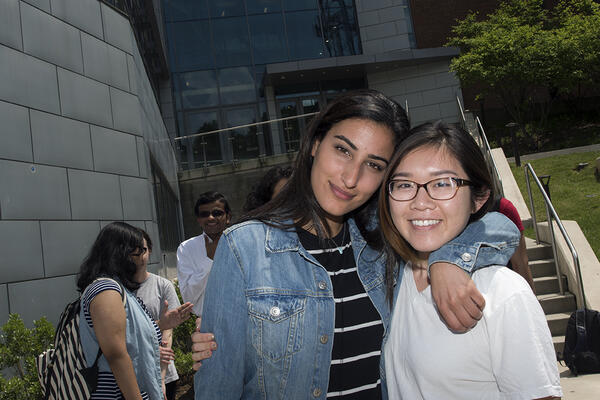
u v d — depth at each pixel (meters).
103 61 5.97
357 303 1.69
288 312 1.55
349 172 1.55
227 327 1.51
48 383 2.47
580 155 11.72
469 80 16.03
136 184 6.13
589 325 4.60
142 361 2.59
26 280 4.35
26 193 4.52
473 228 1.50
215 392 1.52
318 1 18.77
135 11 9.52
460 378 1.43
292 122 14.99
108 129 5.82
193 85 17.83
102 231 2.73
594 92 17.91
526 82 15.84
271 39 18.28
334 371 1.64
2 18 4.60
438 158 1.48
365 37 19.05
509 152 15.72
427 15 19.14
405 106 18.70
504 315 1.33
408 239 1.54
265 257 1.59
